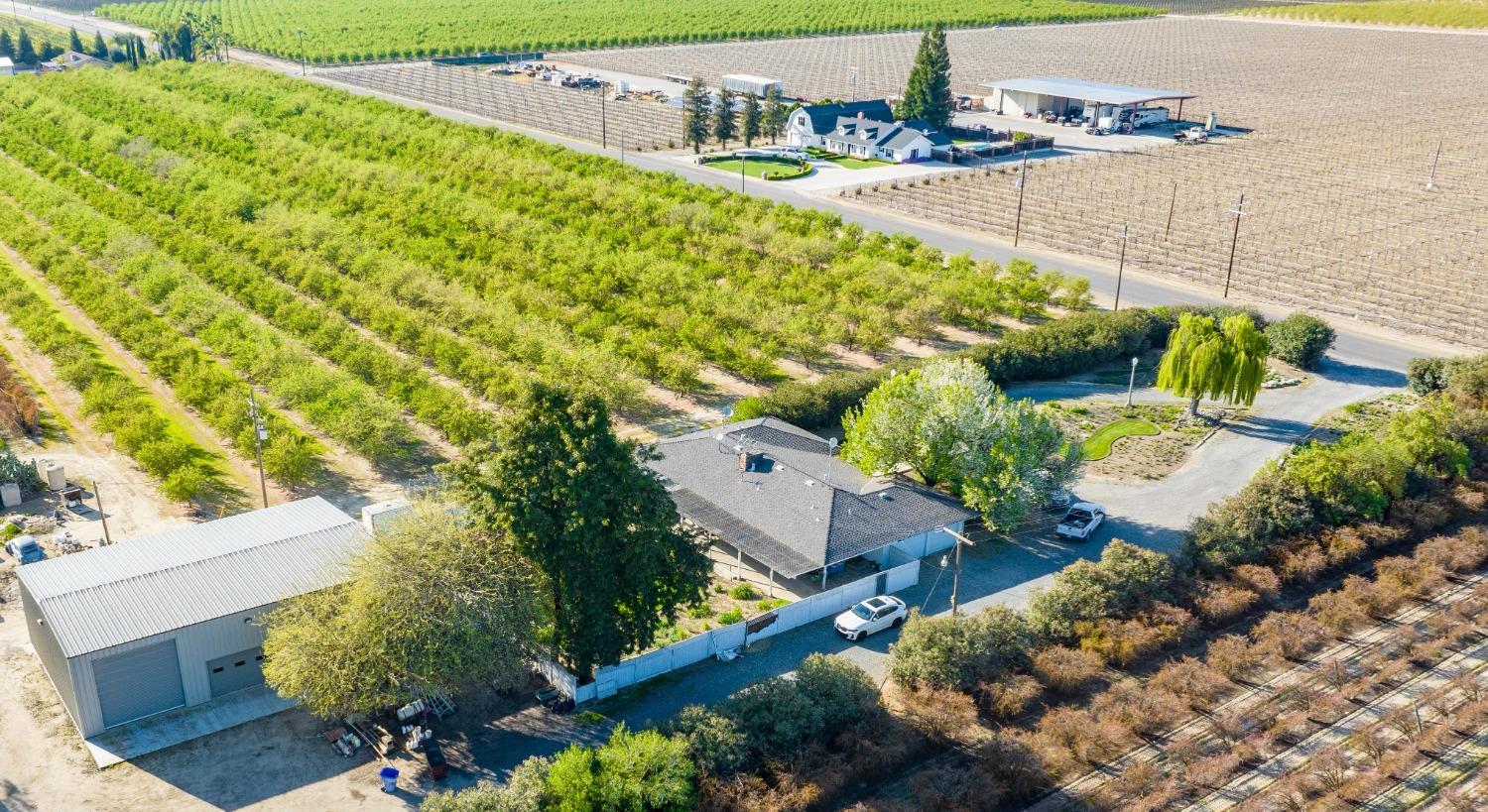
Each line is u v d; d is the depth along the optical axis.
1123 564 81.12
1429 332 140.50
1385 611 84.06
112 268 154.00
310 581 73.69
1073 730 68.75
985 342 131.38
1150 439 111.88
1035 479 91.81
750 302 140.38
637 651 77.38
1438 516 95.25
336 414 107.50
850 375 116.38
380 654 66.75
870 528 87.12
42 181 192.62
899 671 73.06
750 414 107.31
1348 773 67.69
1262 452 109.12
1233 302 150.62
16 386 118.25
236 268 148.62
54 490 96.94
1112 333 129.75
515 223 168.75
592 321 132.25
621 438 109.44
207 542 77.94
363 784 65.19
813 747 65.25
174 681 70.75
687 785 60.34
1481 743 70.69
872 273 150.50
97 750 67.38
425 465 105.31
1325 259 168.25
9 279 147.50
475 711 71.69
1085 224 185.38
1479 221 189.50
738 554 90.00
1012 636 74.94
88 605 70.31
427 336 126.88
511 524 68.50
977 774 64.88
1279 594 86.38
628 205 182.62
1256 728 71.50
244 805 63.34
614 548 70.81
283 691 67.19
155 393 120.31
